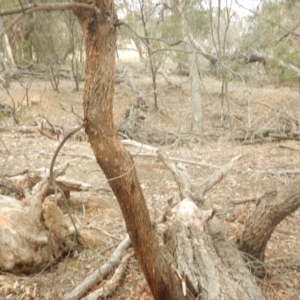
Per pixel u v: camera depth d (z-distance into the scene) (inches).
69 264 201.6
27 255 187.9
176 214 179.5
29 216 199.6
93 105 121.9
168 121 550.3
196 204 204.1
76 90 693.9
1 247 184.5
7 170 313.0
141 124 525.0
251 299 145.3
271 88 658.2
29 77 742.5
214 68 479.2
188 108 589.9
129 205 133.7
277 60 471.2
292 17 450.0
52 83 666.2
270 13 430.9
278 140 459.8
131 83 666.2
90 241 214.7
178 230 171.6
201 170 344.2
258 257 181.0
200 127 498.9
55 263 200.7
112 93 122.5
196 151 410.9
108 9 117.0
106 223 243.3
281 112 485.4
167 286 145.0
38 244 192.7
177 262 158.7
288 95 610.2
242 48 466.6
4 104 529.3
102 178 319.3
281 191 167.8
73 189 246.8
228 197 278.2
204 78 691.4
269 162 365.7
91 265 199.6
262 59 514.0
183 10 456.8
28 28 621.0
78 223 221.9
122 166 128.6
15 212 197.5
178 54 504.1
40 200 206.4
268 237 176.4
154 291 146.5
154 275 142.7
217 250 169.6
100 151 126.5
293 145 433.1
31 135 447.2
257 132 455.2
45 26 592.1
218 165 352.8
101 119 122.9
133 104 611.5
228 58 397.1
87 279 178.7
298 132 461.7
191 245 163.3
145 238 138.1
